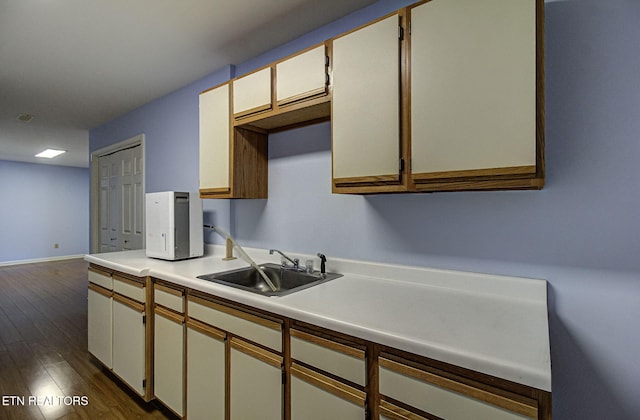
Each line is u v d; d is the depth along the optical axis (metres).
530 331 0.97
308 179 1.96
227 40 2.04
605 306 1.14
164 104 2.98
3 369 2.36
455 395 0.85
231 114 1.95
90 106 3.27
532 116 1.00
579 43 1.18
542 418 0.74
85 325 3.24
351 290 1.42
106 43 2.05
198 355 1.57
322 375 1.11
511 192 1.31
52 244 7.25
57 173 7.33
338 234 1.83
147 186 3.22
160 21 1.81
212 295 1.52
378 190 1.33
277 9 1.72
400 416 0.93
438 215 1.49
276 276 1.93
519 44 1.02
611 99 1.13
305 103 1.58
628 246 1.11
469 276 1.39
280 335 1.23
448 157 1.15
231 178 1.96
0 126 4.00
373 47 1.33
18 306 3.85
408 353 0.93
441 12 1.16
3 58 2.22
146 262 2.13
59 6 1.65
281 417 1.23
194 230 2.29
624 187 1.11
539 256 1.26
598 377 1.15
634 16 1.10
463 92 1.11
